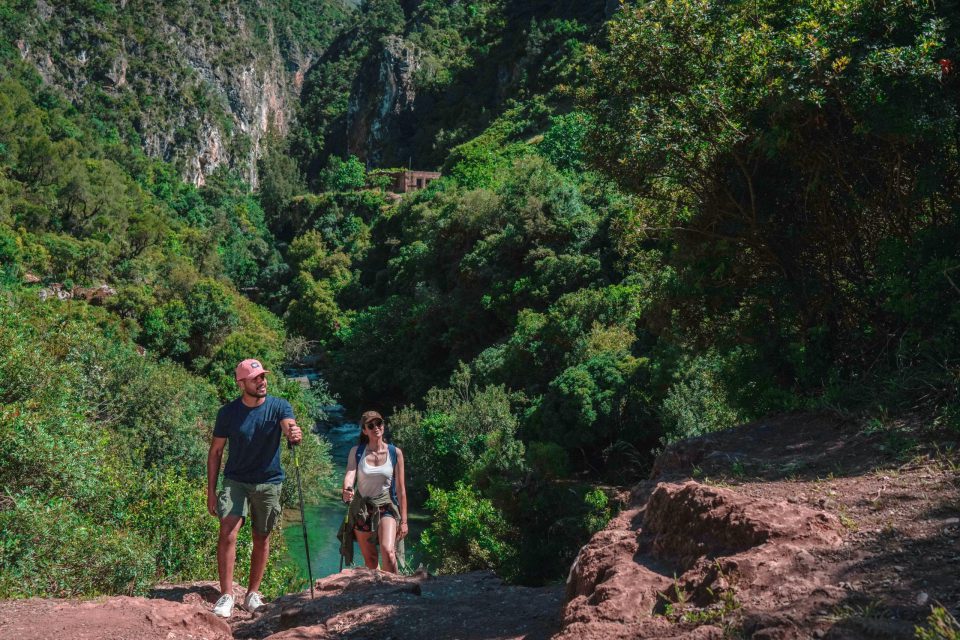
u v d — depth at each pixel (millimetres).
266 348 56219
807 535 3145
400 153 181875
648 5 8383
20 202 88625
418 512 31969
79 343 20562
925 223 6891
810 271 7539
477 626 3969
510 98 146750
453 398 38781
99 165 125562
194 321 66375
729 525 3252
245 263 133000
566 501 19891
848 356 6938
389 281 85688
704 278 8344
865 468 4363
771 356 7488
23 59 169125
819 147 7074
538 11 168875
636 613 2980
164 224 112688
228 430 4969
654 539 3605
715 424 14891
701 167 8250
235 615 5098
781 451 5152
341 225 129000
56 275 71438
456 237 64875
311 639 4027
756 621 2545
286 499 27969
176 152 191625
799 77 6617
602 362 30188
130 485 11516
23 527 7562
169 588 6211
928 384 5293
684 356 25062
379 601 4652
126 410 23641
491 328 54750
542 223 52844
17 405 9484
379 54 193250
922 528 3162
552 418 29766
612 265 45531
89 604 4125
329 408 61000
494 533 20422
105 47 187250
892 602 2527
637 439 28438
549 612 4043
